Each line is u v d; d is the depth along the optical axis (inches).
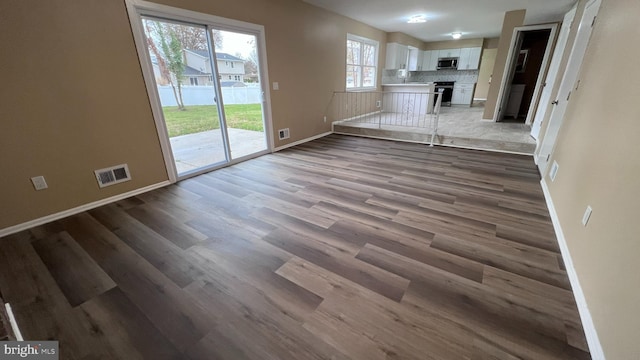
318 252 74.7
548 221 89.4
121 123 105.8
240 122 221.1
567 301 57.3
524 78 269.6
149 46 118.0
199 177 134.0
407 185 120.0
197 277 66.3
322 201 105.7
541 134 156.8
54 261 72.5
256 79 161.6
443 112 303.3
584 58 98.4
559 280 63.3
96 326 53.3
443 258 71.2
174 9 111.6
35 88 84.0
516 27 207.9
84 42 91.5
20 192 86.0
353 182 124.6
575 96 100.0
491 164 148.4
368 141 208.1
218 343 49.4
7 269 69.6
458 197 107.5
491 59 389.7
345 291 60.8
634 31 59.4
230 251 75.9
